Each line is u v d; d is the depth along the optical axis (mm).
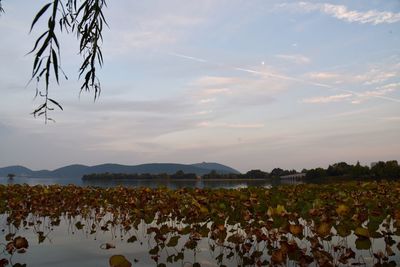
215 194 11039
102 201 12094
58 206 12734
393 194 11695
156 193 13180
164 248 7230
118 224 10336
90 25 3826
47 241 8062
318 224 6645
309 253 6574
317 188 14016
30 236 8703
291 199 10078
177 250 7066
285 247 5453
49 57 3275
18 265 6004
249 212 8188
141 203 10758
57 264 6105
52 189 15609
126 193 13953
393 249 6977
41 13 3197
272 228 6910
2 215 12695
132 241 7867
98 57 3957
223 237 6801
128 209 11297
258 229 6770
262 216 7809
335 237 8078
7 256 6695
